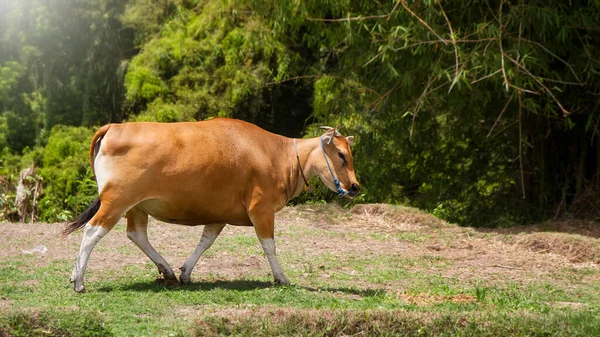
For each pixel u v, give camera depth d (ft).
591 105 52.06
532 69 49.73
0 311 22.68
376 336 24.25
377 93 52.24
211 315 24.12
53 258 36.19
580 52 48.44
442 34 47.37
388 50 49.14
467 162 60.29
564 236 42.88
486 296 31.01
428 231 48.08
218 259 37.27
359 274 35.40
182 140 29.07
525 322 25.11
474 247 43.60
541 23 46.26
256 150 30.37
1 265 34.09
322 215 51.47
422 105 51.49
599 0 44.75
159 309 26.50
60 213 55.57
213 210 29.84
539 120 55.21
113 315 25.30
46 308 23.52
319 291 30.37
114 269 34.09
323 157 31.22
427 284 33.60
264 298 28.22
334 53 61.77
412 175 60.80
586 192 53.78
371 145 56.80
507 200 57.72
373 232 47.73
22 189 53.62
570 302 31.37
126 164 28.32
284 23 54.03
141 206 29.40
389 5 48.85
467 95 51.29
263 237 30.50
